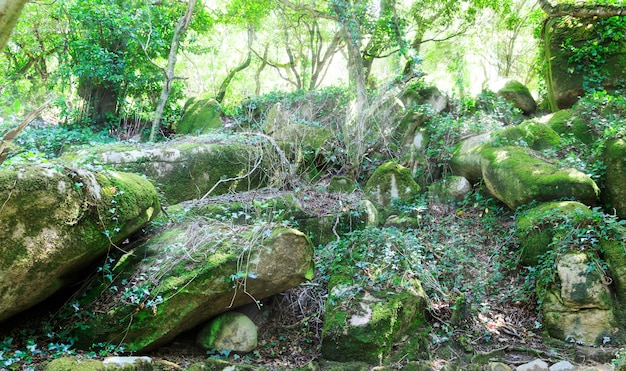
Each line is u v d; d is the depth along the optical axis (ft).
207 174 23.61
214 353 15.06
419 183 26.71
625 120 23.76
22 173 11.85
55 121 38.29
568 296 16.99
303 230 21.03
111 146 23.35
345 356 15.28
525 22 45.60
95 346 13.55
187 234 15.94
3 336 13.23
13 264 11.72
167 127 36.17
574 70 29.63
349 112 30.09
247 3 42.45
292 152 27.02
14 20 8.24
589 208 19.67
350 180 25.80
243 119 33.88
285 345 16.22
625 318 16.72
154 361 13.26
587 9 29.55
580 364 15.67
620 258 17.40
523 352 16.28
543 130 25.66
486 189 25.03
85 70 33.22
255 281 14.97
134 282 14.44
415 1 41.52
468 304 17.70
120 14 33.91
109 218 13.65
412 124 28.84
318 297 17.71
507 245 21.38
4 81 38.11
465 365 15.87
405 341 16.05
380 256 18.13
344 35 33.94
